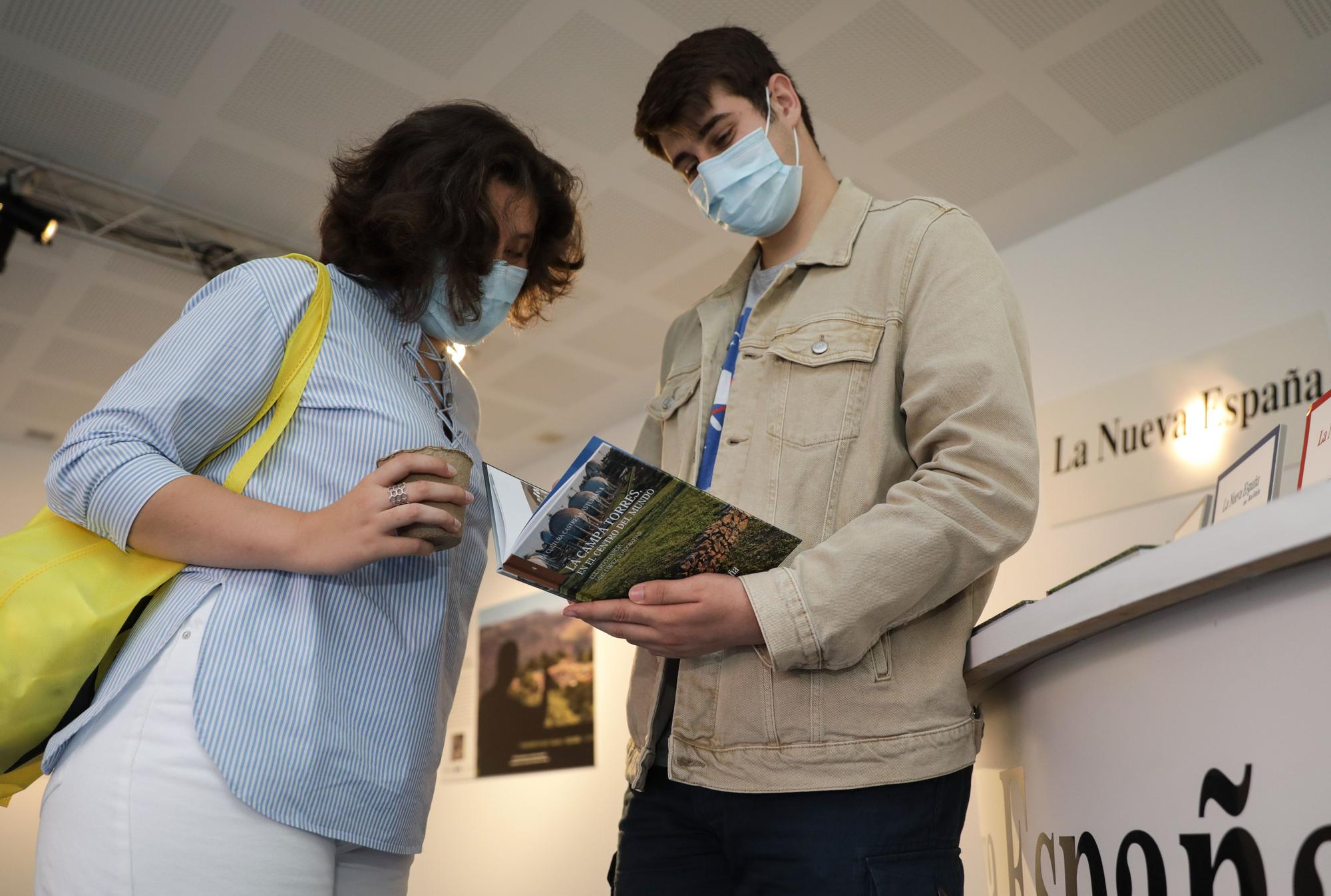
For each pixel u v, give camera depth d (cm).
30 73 339
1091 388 399
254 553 94
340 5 313
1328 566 60
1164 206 395
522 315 152
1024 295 436
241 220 422
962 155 385
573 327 513
